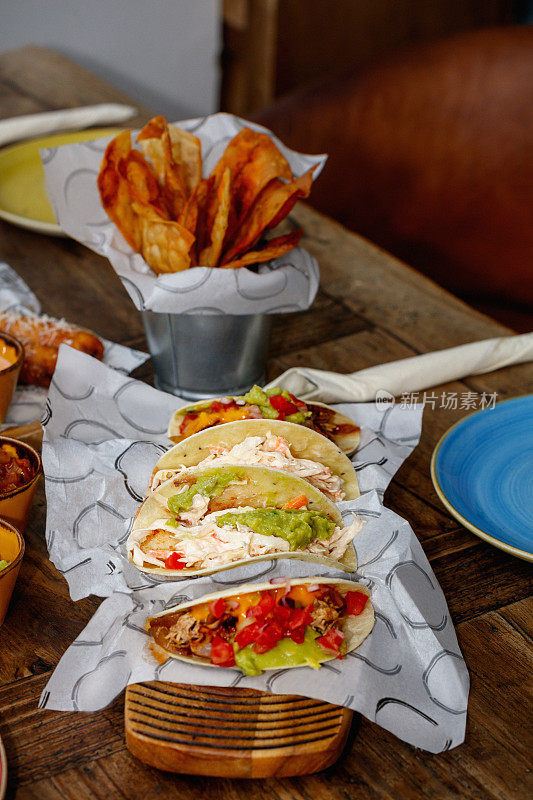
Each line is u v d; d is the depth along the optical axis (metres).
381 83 1.98
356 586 0.96
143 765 0.90
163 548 0.99
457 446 1.10
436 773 0.90
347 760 0.90
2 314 1.21
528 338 1.28
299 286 1.14
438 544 1.05
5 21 2.90
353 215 2.10
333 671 0.91
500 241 1.96
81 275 1.40
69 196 1.17
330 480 1.04
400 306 1.37
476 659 0.96
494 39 1.90
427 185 1.99
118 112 1.70
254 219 1.14
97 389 1.12
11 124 1.62
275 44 2.48
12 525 0.98
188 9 2.80
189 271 1.09
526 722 0.93
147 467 1.06
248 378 1.18
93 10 2.86
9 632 0.97
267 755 0.88
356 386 1.17
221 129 1.23
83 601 1.00
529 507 1.06
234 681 0.91
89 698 0.91
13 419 1.17
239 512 1.00
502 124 1.90
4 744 0.90
